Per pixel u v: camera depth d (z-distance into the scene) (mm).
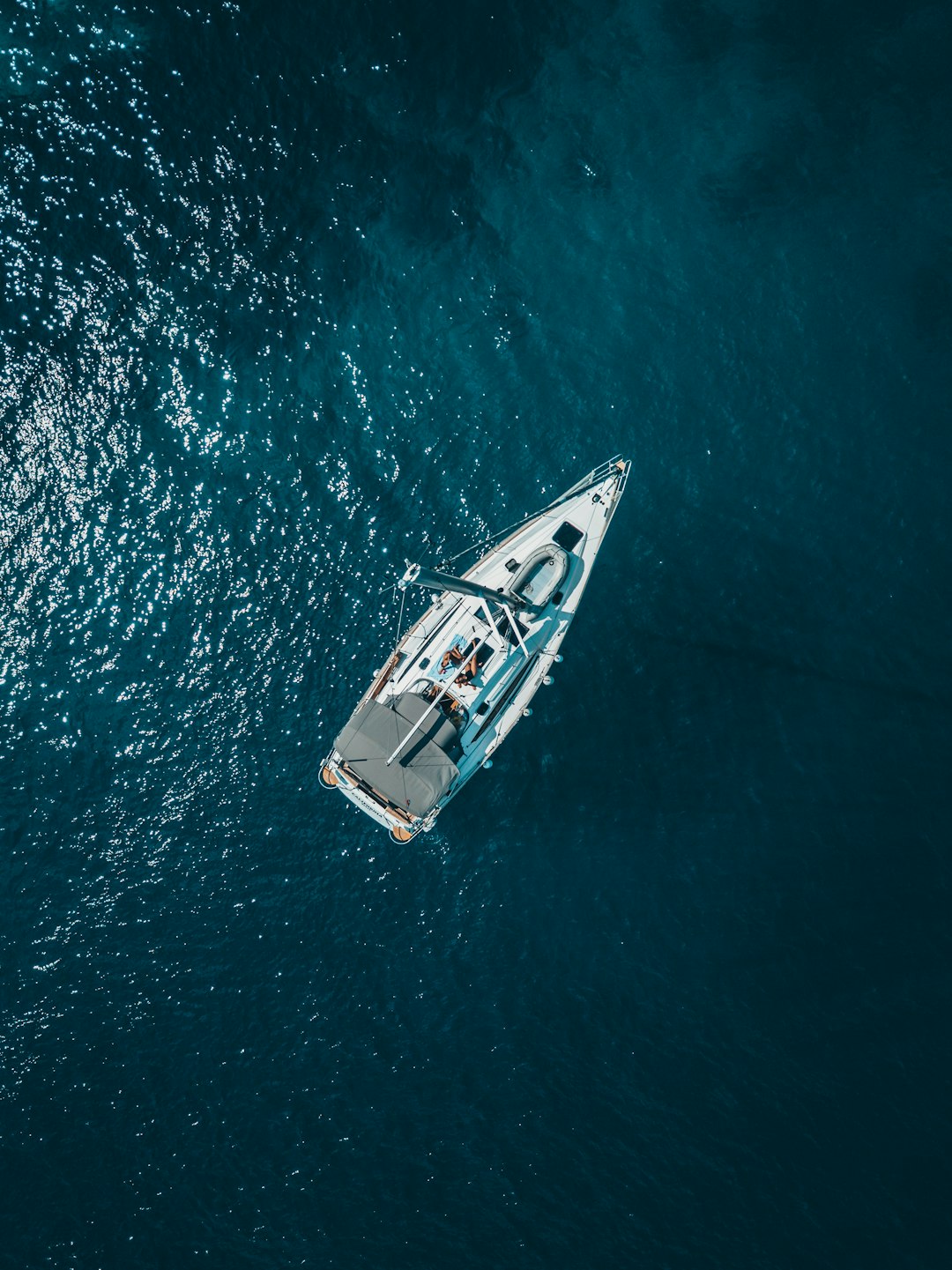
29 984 48281
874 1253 43562
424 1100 46781
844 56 52812
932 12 53188
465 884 48906
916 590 49312
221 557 51125
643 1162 45406
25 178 52656
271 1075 47312
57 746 50312
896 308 50906
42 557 51406
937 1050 45750
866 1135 45031
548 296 51344
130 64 53219
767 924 47719
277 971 48438
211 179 52688
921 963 46719
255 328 51844
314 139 52875
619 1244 44438
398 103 53125
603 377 50750
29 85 53062
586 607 49656
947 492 49781
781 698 49250
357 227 52219
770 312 51094
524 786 49281
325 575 50719
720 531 50062
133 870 49469
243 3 53781
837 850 48062
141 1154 46500
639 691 49500
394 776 44250
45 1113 47031
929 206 51500
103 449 51688
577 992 47656
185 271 52250
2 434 51781
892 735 48656
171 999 48250
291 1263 44875
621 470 48656
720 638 49688
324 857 49375
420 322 51375
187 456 51531
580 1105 46344
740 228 51719
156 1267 45000
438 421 50812
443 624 47125
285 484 51125
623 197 52094
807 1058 46125
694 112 52625
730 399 50625
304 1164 46156
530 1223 44906
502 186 52344
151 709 50562
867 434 50312
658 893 48375
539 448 50438
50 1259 45250
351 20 53688
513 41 53438
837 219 51625
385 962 48344
